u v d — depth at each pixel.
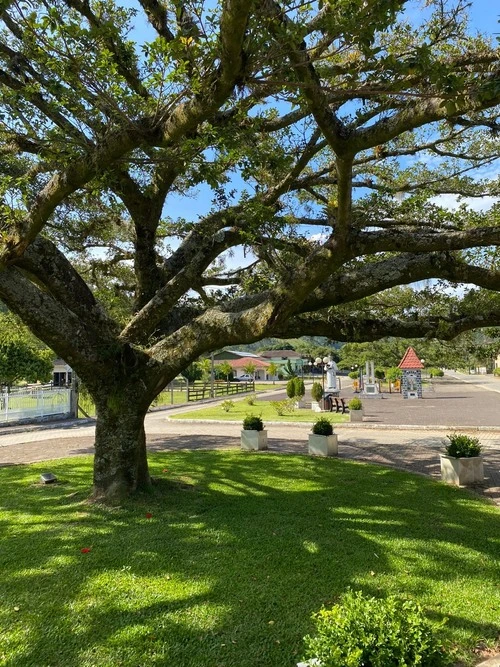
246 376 72.25
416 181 9.10
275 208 7.61
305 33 3.18
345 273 5.98
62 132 4.85
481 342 8.77
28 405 20.03
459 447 8.34
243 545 5.16
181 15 3.87
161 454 11.33
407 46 5.18
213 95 3.58
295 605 3.83
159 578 4.34
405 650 2.29
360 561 4.73
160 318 7.40
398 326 6.74
